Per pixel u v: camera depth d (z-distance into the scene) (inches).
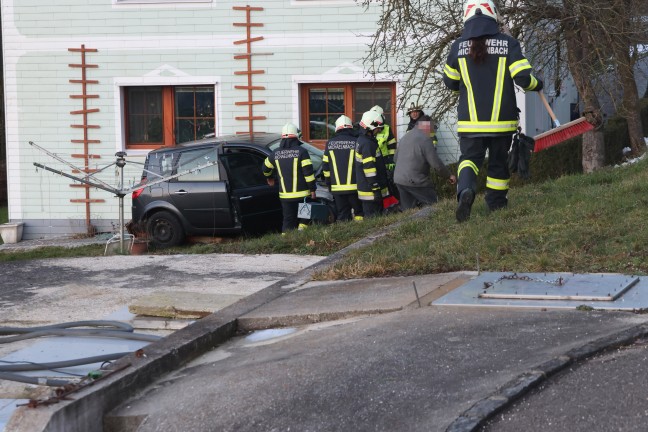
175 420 252.1
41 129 1069.1
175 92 1071.6
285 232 661.3
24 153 1071.0
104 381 269.3
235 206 764.0
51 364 312.8
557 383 246.7
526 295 329.1
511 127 484.1
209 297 390.6
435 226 501.4
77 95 1062.4
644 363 255.3
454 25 828.6
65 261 563.2
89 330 356.2
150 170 785.6
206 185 764.0
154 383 286.4
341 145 709.9
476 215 504.7
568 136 514.6
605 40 786.2
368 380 260.2
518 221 463.5
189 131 1073.5
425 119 730.2
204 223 767.7
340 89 1053.8
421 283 368.5
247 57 1044.5
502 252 405.4
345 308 339.9
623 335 275.1
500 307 319.3
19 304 433.4
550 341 277.9
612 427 220.5
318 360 281.1
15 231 1049.5
